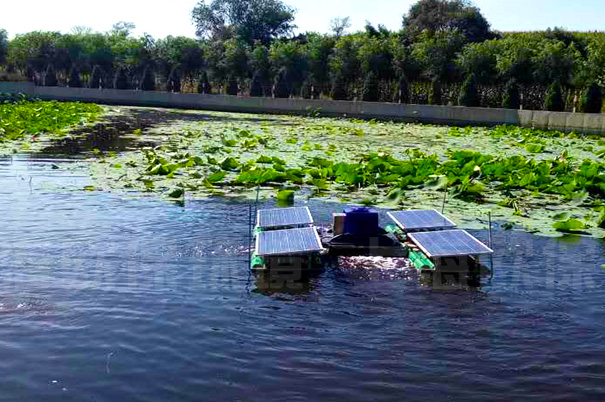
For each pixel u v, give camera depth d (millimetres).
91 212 10984
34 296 7246
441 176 13398
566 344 6289
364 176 13969
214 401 5199
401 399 5262
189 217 10766
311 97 45406
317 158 16156
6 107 33188
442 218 9242
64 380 5473
